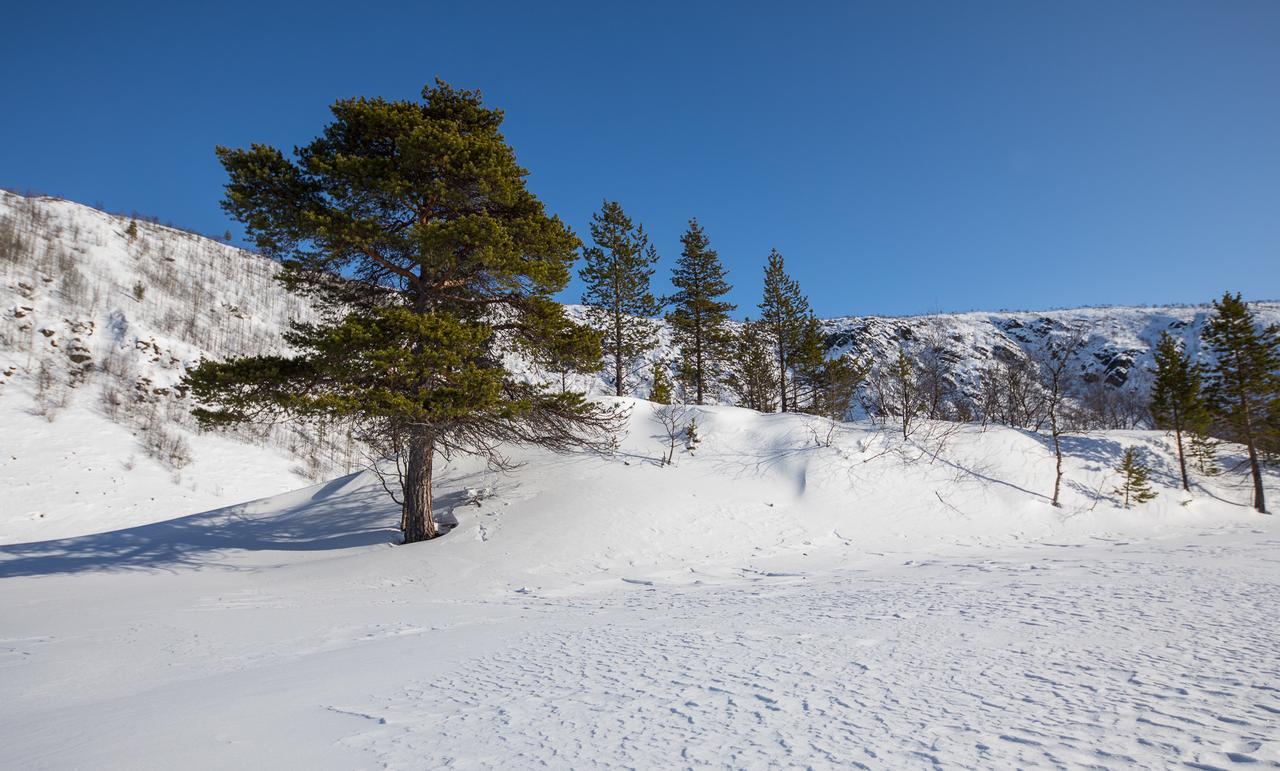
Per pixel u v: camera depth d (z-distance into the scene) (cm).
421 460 1619
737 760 307
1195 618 593
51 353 5934
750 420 2405
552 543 1519
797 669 493
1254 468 2353
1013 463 2261
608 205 3203
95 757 354
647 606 964
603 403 2316
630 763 311
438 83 1703
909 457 2198
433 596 1166
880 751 307
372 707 449
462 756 335
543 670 550
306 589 1232
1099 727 322
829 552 1584
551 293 1636
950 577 1088
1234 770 257
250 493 5209
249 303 8875
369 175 1436
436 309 1600
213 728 406
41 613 995
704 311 3525
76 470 4731
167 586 1269
